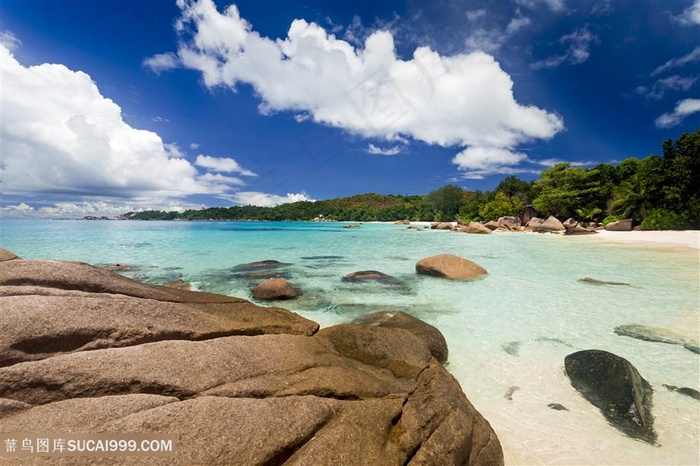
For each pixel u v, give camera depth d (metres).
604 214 49.44
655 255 19.36
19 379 2.81
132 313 4.05
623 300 10.15
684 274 13.87
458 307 9.62
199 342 3.76
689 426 4.25
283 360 3.87
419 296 10.83
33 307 3.57
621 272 14.48
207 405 2.83
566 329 7.81
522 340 7.20
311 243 29.98
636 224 40.31
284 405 3.04
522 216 57.03
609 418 4.42
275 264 16.94
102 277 5.01
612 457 3.78
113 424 2.55
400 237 37.41
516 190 73.69
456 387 4.39
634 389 4.62
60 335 3.43
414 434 3.23
